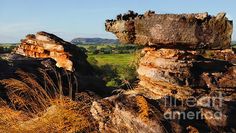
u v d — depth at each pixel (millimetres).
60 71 14547
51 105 10469
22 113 10375
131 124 8320
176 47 10086
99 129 8805
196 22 9703
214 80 9617
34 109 10828
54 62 14938
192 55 10062
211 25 9711
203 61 9945
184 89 9609
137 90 10500
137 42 10445
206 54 11180
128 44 10656
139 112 8383
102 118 8859
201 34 9711
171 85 9750
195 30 9688
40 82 13164
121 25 10555
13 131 9000
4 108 10430
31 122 9273
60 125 8977
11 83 11133
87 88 14898
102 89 15344
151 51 10445
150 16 10109
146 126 8094
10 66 13484
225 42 9727
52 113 9305
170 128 8047
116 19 10828
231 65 10289
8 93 11703
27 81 12367
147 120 8141
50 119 9117
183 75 9719
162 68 9992
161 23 9938
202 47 9797
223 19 9656
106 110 8945
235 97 9406
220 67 10078
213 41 9711
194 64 9883
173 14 9852
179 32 9781
